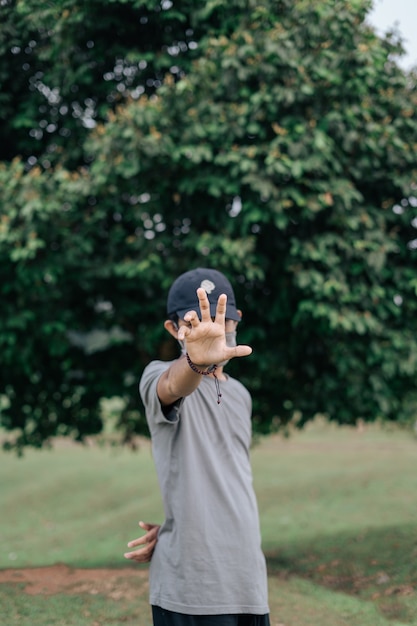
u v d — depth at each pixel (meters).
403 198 7.11
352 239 6.58
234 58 6.28
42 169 7.49
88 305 7.90
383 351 6.87
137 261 6.84
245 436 2.30
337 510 12.27
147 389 2.18
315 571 6.97
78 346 8.13
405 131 6.80
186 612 2.06
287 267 6.61
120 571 6.24
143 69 7.09
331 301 6.66
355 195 6.43
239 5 6.52
